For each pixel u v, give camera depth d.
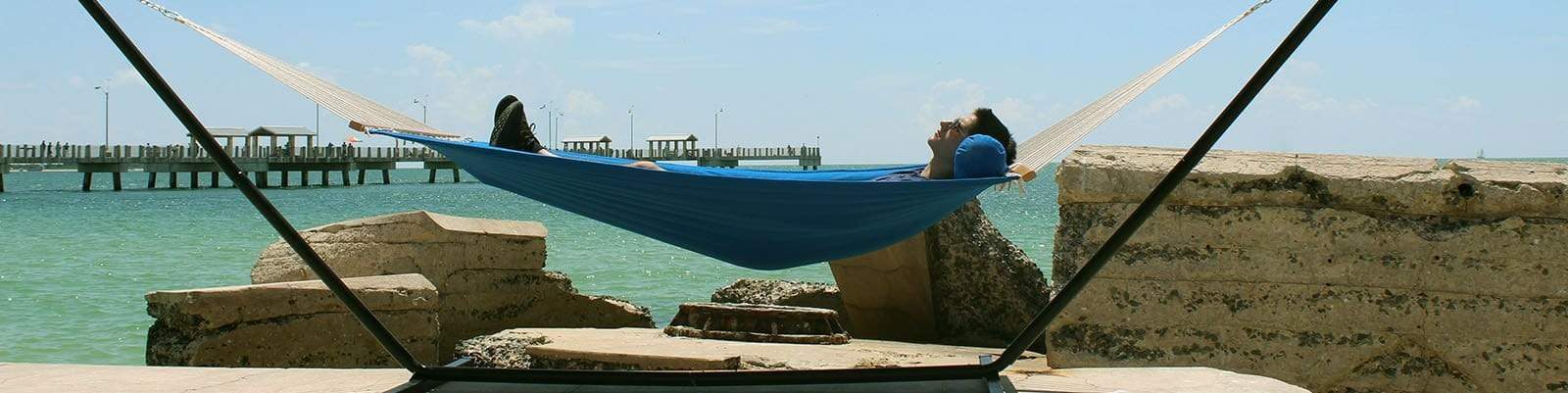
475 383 6.16
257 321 10.23
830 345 9.50
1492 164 7.61
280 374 6.60
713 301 15.34
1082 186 7.73
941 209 6.02
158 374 6.59
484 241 14.24
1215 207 7.64
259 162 95.94
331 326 10.73
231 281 24.75
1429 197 7.45
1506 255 7.38
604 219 6.57
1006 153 6.69
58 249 33.34
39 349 15.35
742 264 6.59
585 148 119.50
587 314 15.52
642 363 8.59
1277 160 7.73
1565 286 7.30
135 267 27.97
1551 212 7.36
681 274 26.48
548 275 15.12
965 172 6.16
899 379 5.87
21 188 107.06
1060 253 7.81
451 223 13.95
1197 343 7.62
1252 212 7.60
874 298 12.86
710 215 6.04
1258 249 7.60
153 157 90.94
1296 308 7.55
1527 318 7.34
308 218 53.31
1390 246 7.50
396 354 6.01
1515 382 7.34
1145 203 5.37
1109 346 7.70
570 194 6.32
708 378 5.86
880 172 7.27
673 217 6.17
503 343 9.66
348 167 101.62
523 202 81.31
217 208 61.62
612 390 5.94
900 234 6.23
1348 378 7.50
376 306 10.80
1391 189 7.48
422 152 107.25
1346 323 7.51
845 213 5.86
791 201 5.75
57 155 86.31
